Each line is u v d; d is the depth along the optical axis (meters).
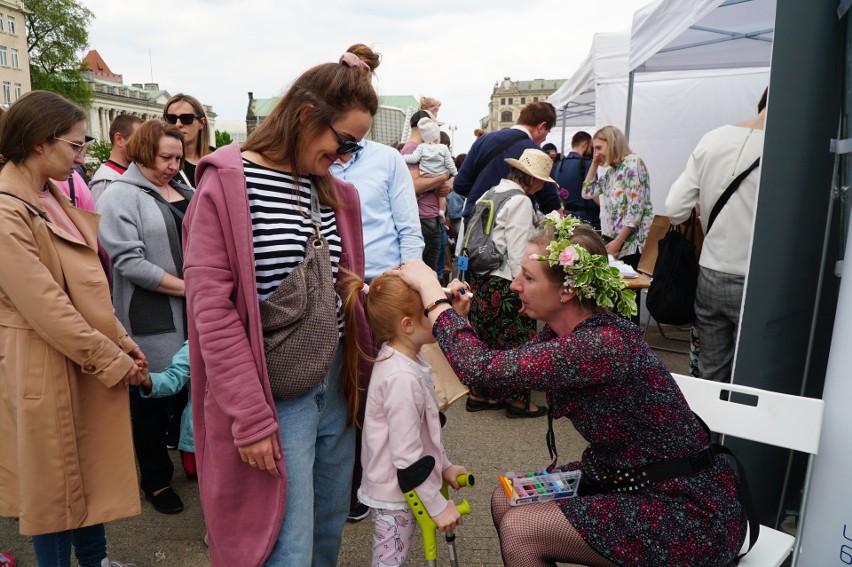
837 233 2.39
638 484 1.63
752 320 2.32
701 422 1.74
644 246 4.62
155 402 2.74
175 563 2.42
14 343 1.84
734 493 1.61
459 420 3.89
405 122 7.10
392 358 1.82
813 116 2.21
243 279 1.45
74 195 2.98
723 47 5.63
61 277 1.90
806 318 2.41
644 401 1.58
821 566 1.95
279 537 1.57
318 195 1.72
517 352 1.59
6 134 1.83
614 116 7.18
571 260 1.53
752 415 1.94
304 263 1.57
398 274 1.81
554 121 4.19
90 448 1.98
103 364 1.91
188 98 3.56
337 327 1.62
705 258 3.00
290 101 1.53
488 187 4.05
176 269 2.76
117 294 2.69
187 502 2.89
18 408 1.83
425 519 1.71
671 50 5.71
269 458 1.47
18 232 1.77
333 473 1.86
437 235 5.91
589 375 1.54
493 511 1.90
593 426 1.65
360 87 1.51
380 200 2.68
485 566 2.38
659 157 7.07
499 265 3.62
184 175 3.28
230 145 1.54
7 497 1.92
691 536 1.53
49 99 1.86
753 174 2.78
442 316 1.69
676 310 3.32
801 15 2.12
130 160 2.97
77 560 2.26
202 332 1.43
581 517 1.58
